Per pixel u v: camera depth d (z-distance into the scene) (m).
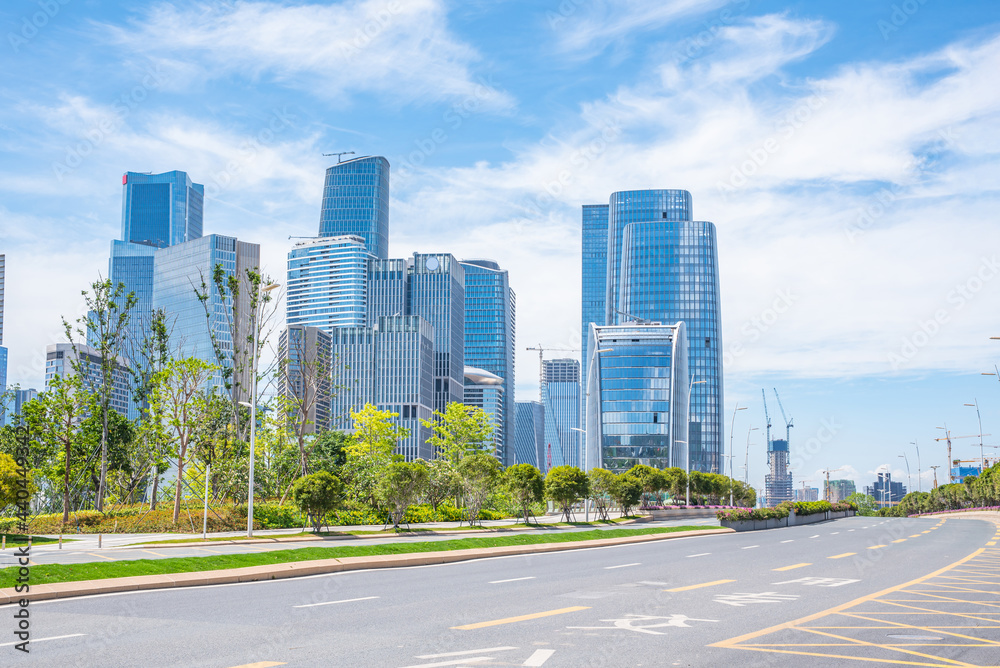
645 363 179.38
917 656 11.28
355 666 10.56
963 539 42.66
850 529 57.03
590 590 19.25
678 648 11.74
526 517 55.69
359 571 25.19
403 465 44.38
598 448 178.50
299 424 57.75
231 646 11.99
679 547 37.16
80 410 50.91
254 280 50.59
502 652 11.45
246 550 30.03
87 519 44.19
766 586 20.03
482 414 87.31
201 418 50.38
